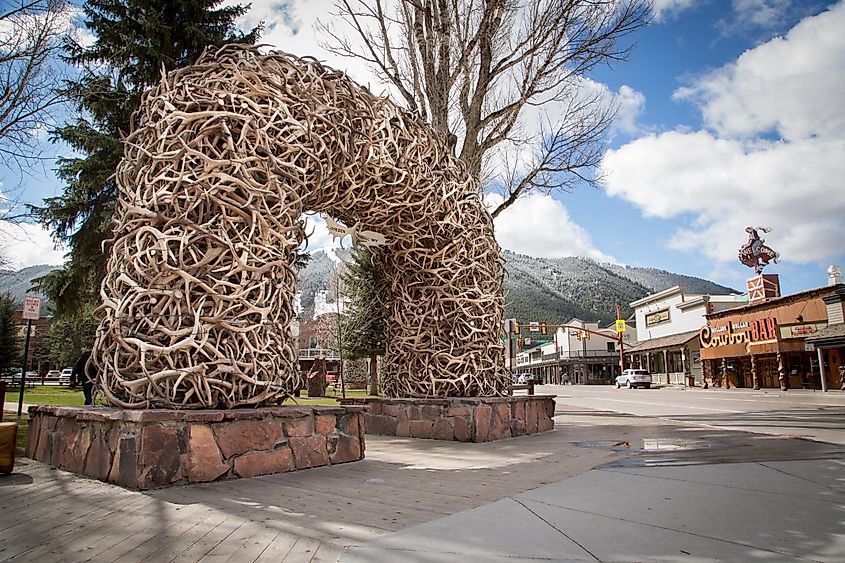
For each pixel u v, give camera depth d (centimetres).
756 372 3594
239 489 406
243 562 246
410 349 837
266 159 516
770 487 425
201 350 453
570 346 7675
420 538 287
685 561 256
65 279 1305
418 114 776
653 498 388
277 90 540
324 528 304
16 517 319
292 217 542
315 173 577
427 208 759
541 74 1245
